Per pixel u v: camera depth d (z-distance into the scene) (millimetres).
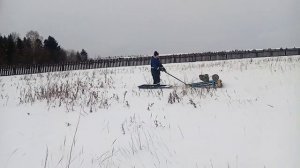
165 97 8938
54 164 4504
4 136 5766
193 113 6941
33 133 5918
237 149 4723
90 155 4777
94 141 5371
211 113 6852
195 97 8672
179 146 4969
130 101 8578
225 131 5559
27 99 9297
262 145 4793
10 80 18109
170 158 4531
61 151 4984
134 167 4293
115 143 5230
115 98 9039
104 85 12195
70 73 21359
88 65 28578
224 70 15305
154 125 6133
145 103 8234
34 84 14000
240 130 5555
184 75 14898
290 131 5242
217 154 4586
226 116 6523
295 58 20516
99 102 8414
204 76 10492
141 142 5203
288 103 7176
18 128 6250
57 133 5879
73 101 8469
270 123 5797
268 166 4109
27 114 7355
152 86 10836
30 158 4750
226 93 9086
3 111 7820
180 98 8414
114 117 6820
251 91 9125
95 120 6645
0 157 4812
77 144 5270
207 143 5031
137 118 6684
